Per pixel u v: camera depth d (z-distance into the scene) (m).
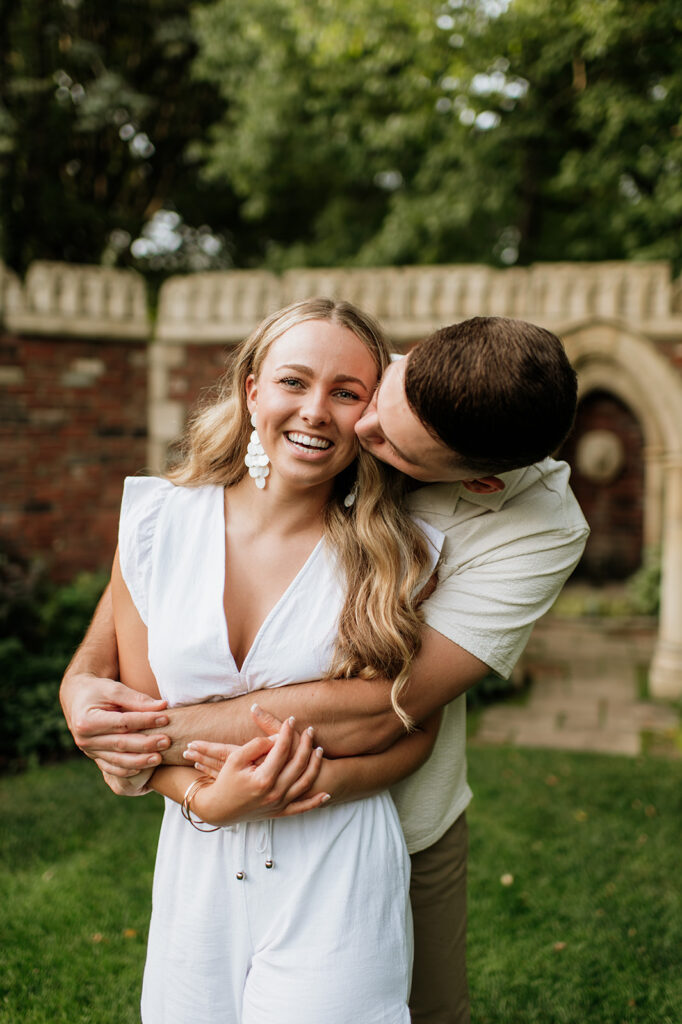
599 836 3.90
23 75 11.66
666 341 6.50
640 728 5.75
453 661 1.47
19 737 5.00
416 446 1.30
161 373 7.10
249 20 9.71
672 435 6.37
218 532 1.49
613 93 7.65
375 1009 1.35
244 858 1.40
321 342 1.38
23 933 3.07
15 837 3.86
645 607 8.80
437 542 1.51
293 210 13.77
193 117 13.48
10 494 6.50
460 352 1.21
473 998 2.70
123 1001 2.69
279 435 1.40
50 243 12.71
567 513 1.57
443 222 10.05
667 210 7.83
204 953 1.42
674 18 6.59
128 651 1.53
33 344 6.56
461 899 1.82
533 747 5.30
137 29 12.52
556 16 7.45
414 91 9.38
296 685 1.42
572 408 1.25
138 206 14.37
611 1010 2.64
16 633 5.66
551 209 12.27
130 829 3.96
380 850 1.44
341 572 1.44
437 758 1.70
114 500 7.00
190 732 1.41
